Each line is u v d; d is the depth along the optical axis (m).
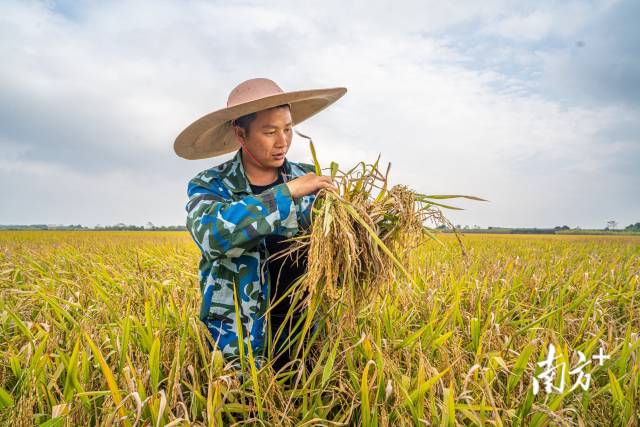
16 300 4.14
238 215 2.01
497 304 3.52
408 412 1.97
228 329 2.31
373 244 2.17
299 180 2.11
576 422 2.15
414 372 2.43
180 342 2.49
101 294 3.52
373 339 2.43
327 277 1.99
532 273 5.00
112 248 11.95
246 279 2.28
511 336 2.74
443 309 3.62
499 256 8.98
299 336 2.41
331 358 2.09
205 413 2.03
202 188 2.32
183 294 4.16
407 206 2.23
